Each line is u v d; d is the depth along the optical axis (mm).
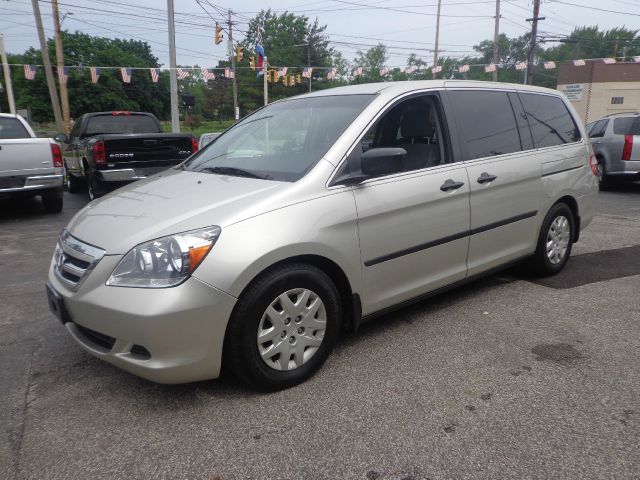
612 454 2314
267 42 62062
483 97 4086
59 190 8555
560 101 4898
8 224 7957
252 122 4137
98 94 45625
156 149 8984
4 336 3689
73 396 2871
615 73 35312
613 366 3119
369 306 3256
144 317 2438
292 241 2727
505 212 4051
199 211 2736
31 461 2328
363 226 3086
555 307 4082
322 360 3037
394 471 2230
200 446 2416
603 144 10938
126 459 2334
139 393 2883
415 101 3594
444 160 3652
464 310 4035
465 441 2418
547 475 2191
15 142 7871
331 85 60469
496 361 3195
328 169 3027
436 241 3541
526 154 4258
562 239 4797
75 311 2691
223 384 2961
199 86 75812
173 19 15656
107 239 2688
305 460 2307
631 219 7812
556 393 2818
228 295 2562
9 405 2783
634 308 4055
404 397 2795
